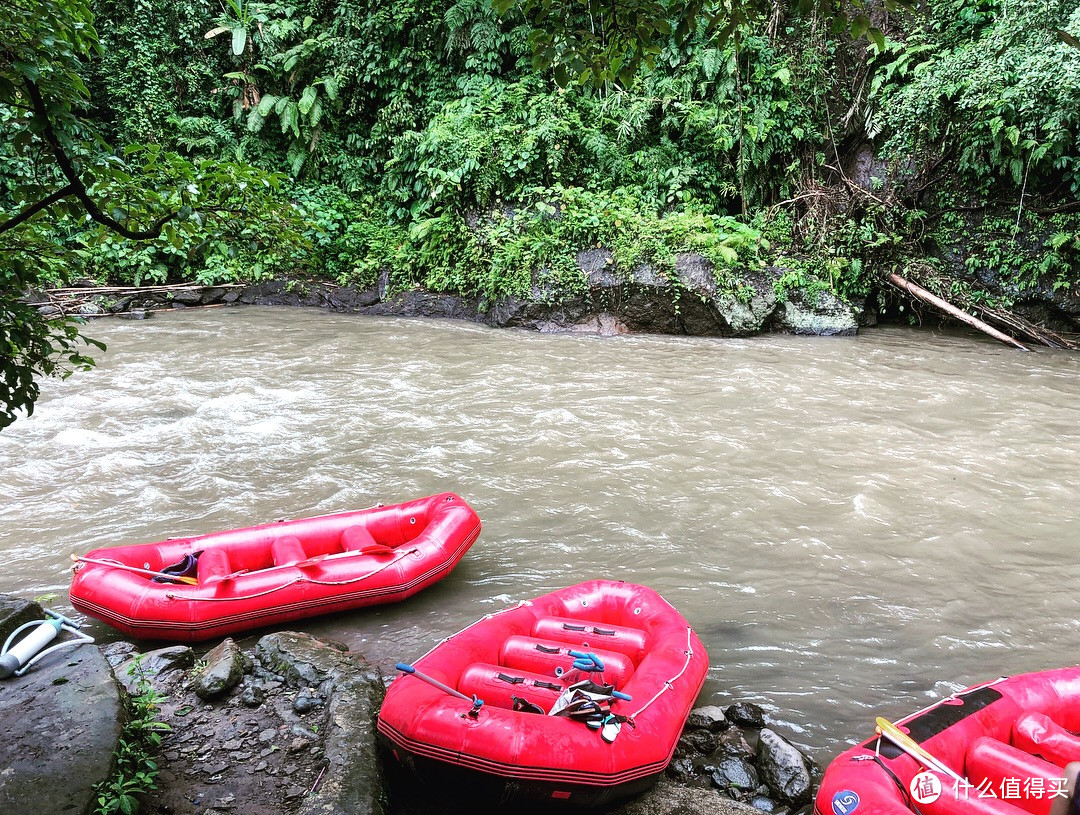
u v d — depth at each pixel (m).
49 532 6.11
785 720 4.09
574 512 6.67
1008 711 3.55
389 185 18.19
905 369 12.29
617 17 3.32
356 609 5.11
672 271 14.55
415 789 3.46
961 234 16.05
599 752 3.19
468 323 15.60
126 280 16.09
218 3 18.98
